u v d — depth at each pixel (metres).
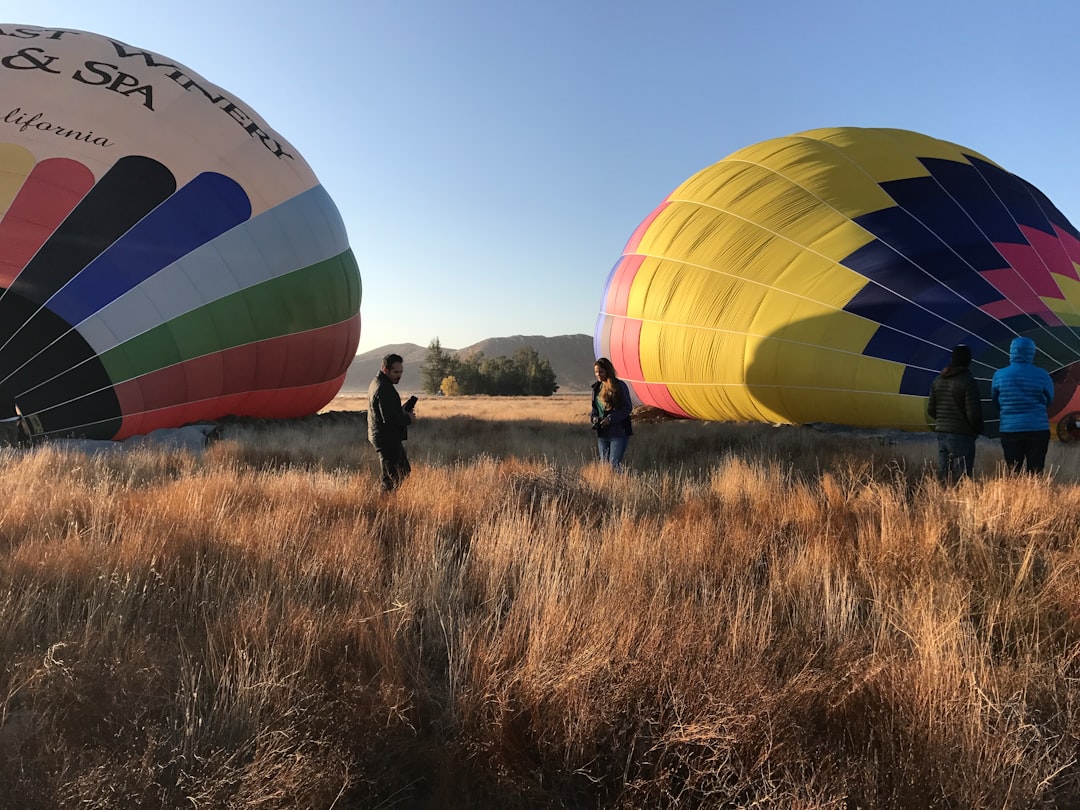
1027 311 12.05
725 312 14.38
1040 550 4.21
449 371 100.06
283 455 10.09
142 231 13.03
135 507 5.20
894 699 2.41
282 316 15.24
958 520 4.67
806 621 3.18
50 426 11.92
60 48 14.20
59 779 2.01
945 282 12.44
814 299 13.15
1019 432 6.98
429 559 4.07
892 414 12.27
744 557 4.14
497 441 12.77
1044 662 2.83
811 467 8.59
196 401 14.02
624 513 5.06
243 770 2.09
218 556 4.08
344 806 2.12
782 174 14.97
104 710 2.39
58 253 12.13
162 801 2.00
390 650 2.84
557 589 3.35
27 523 4.95
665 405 17.39
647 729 2.38
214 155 14.61
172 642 2.99
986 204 13.55
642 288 16.30
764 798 1.99
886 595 3.48
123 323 12.48
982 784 1.99
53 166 12.58
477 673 2.62
